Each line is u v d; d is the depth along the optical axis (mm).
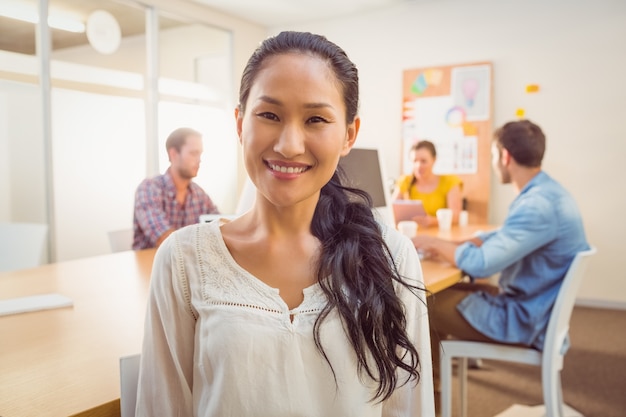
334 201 836
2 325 1232
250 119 718
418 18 5047
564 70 4449
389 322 776
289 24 5762
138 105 4680
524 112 4629
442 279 1754
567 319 1868
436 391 2164
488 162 4723
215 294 754
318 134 708
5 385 870
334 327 735
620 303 4332
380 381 764
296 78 686
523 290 1879
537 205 1808
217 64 5453
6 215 3766
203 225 831
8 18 3705
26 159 3871
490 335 1866
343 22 5465
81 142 4219
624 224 4309
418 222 3215
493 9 4699
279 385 713
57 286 1678
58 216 4074
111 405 812
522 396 2592
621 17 4207
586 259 1761
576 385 2707
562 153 4512
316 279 773
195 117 5234
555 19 4457
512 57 4652
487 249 1833
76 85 4168
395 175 5254
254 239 801
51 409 779
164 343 801
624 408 2438
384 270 785
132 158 4633
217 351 719
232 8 5211
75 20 4152
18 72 3787
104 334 1160
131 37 4590
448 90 4887
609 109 4305
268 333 718
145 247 2705
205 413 738
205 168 5348
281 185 717
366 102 5379
